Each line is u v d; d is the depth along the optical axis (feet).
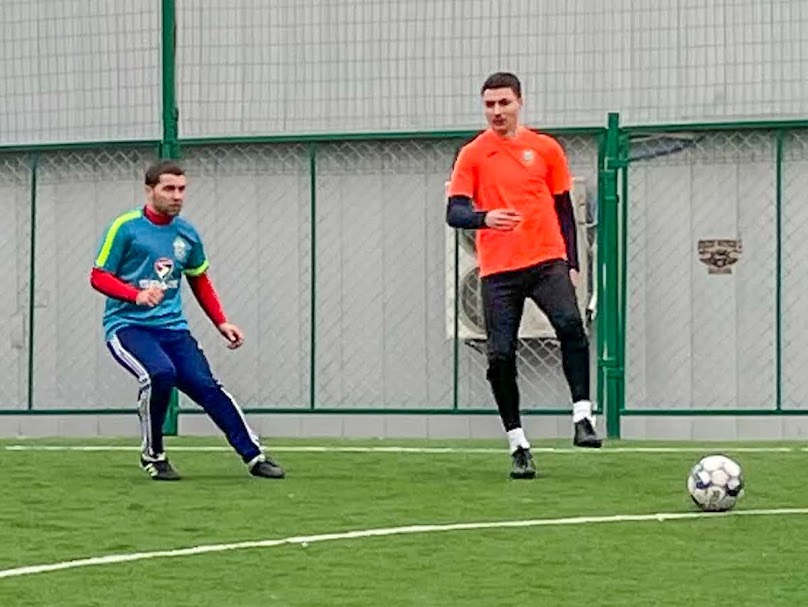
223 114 83.25
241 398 82.53
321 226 81.97
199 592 32.86
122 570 35.32
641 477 52.44
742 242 78.69
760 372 78.64
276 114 82.94
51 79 85.51
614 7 79.97
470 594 32.53
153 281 52.65
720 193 78.69
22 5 85.76
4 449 64.95
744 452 62.44
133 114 84.33
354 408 79.92
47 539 39.70
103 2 84.64
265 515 43.57
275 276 82.43
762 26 78.79
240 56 83.20
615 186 75.41
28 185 84.23
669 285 79.10
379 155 81.46
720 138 78.69
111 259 52.34
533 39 80.69
